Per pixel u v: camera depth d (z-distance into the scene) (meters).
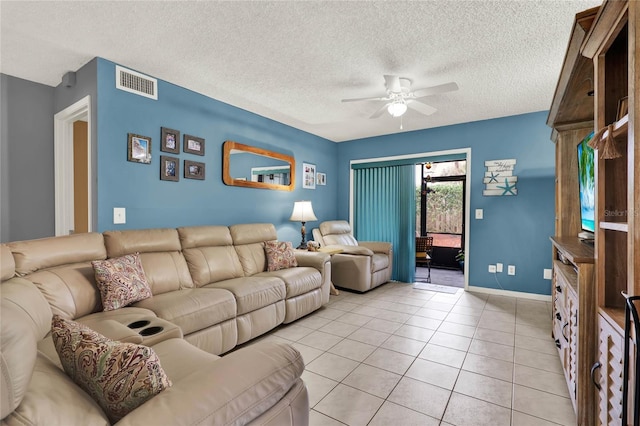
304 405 1.12
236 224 3.64
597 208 1.40
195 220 3.31
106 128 2.58
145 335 1.68
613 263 1.40
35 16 2.01
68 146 3.12
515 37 2.23
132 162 2.76
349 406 1.82
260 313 2.76
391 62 2.62
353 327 3.05
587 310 1.58
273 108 3.83
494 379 2.11
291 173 4.61
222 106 3.58
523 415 1.75
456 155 4.52
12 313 0.68
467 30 2.15
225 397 0.88
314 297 3.42
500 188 4.20
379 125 4.60
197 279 2.80
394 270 5.12
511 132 4.13
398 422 1.69
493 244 4.26
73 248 2.08
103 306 2.02
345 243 4.93
